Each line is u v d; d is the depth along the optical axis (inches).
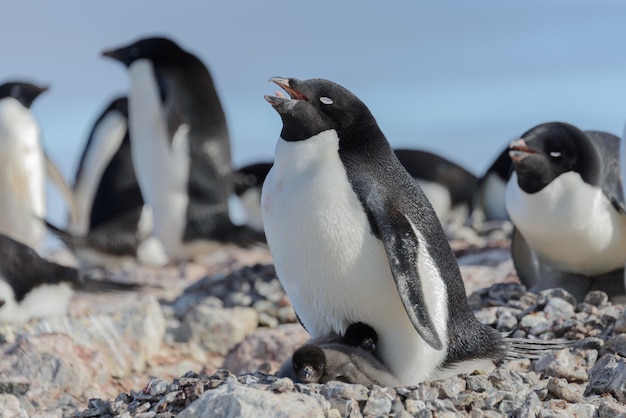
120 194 879.1
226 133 878.4
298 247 362.6
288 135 367.9
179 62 864.3
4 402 405.7
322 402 320.8
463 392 344.5
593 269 507.8
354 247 357.1
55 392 426.9
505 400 338.3
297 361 347.3
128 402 359.9
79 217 954.7
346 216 356.5
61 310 564.7
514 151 484.1
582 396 356.8
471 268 595.8
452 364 374.3
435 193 940.6
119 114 968.3
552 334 432.1
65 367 432.5
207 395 326.3
